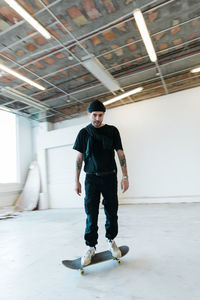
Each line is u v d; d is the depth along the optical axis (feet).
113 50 12.99
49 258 6.41
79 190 5.69
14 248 7.75
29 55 12.74
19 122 23.27
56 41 11.59
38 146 22.99
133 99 20.42
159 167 18.39
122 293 4.04
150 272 4.84
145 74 16.30
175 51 13.74
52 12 9.49
